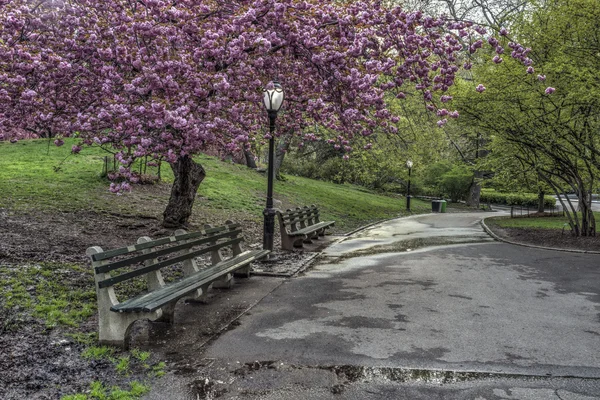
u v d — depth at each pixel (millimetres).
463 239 14867
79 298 6168
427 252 11906
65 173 16641
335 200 26062
